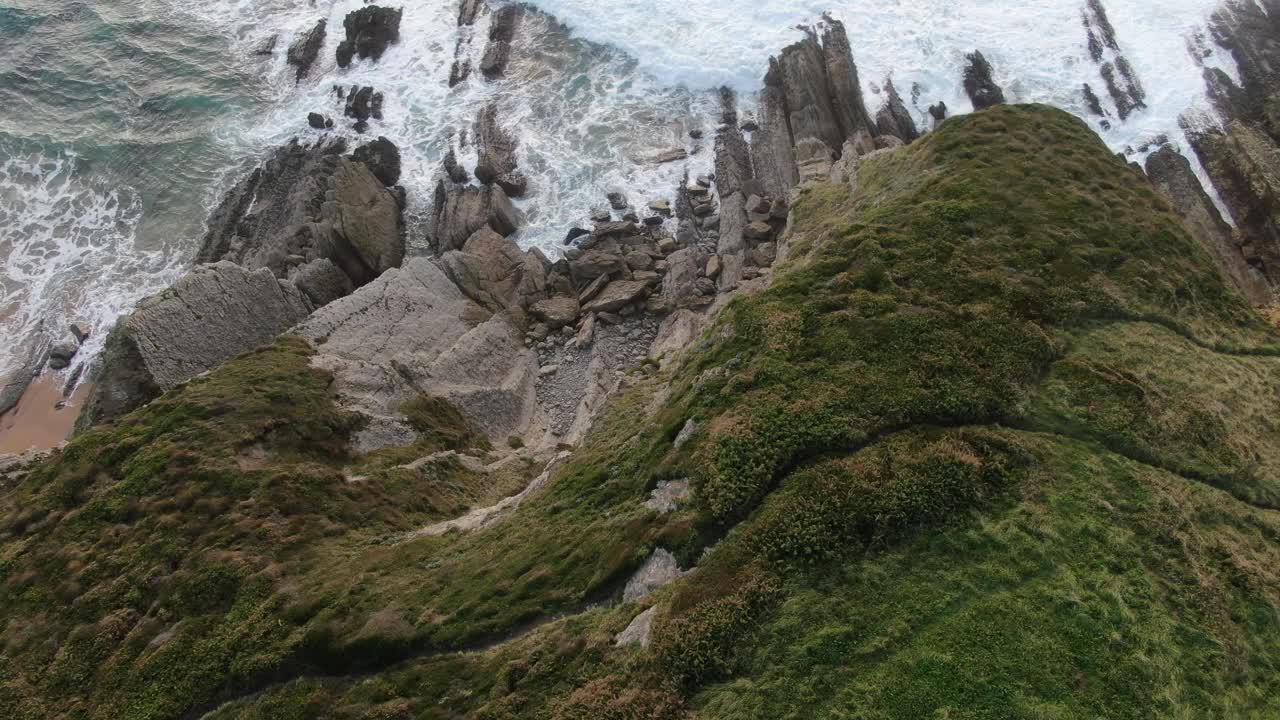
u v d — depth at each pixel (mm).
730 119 47812
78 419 34094
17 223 48188
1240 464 21734
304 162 48906
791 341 24094
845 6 52188
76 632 22953
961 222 27812
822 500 19422
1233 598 18484
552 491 25328
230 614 22625
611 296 39625
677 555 19656
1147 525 19500
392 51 55125
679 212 43781
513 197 45469
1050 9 50875
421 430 32625
